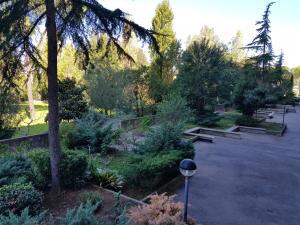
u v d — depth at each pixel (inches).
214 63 597.3
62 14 185.6
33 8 176.1
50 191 208.1
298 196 234.7
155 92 669.3
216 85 601.9
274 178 282.4
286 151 411.8
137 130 501.7
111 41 198.5
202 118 588.7
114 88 644.1
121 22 184.9
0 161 218.1
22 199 161.6
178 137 307.6
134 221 134.3
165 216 131.0
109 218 161.9
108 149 371.2
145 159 249.0
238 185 258.1
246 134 557.0
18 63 179.6
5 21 157.6
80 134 370.0
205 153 383.2
